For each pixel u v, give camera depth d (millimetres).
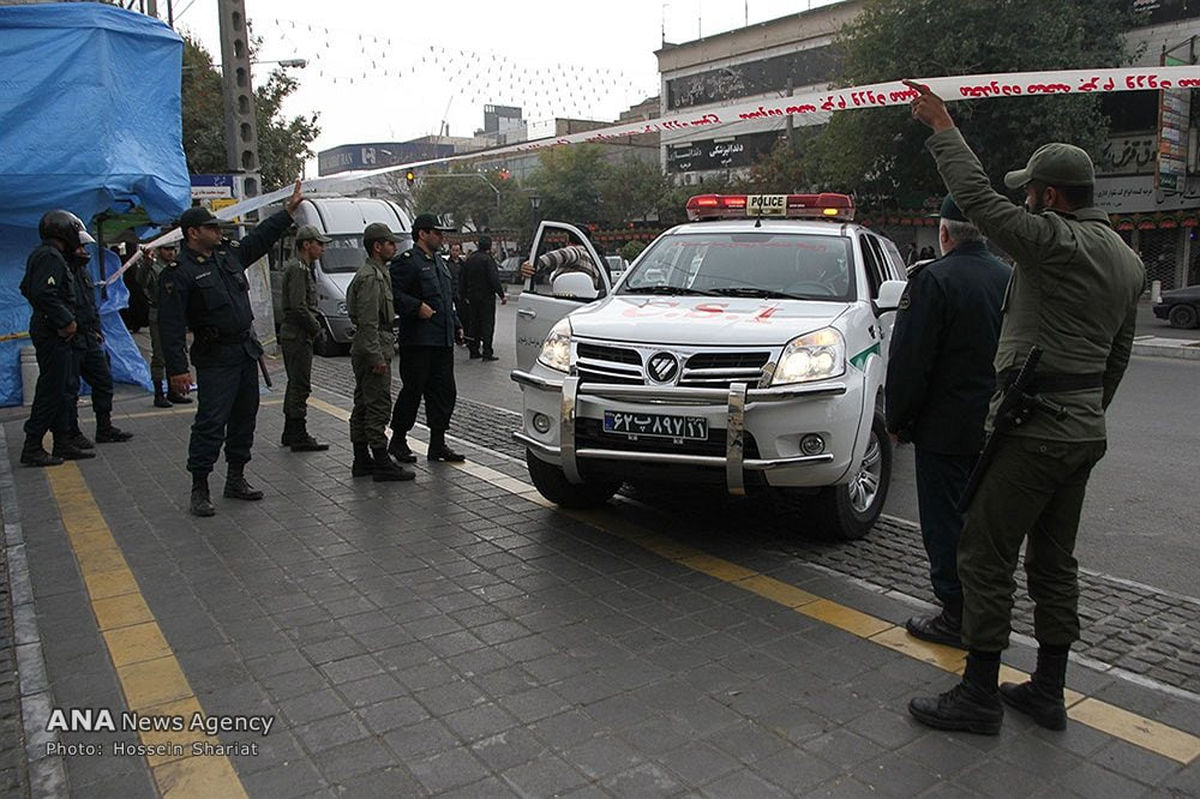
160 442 7980
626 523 5629
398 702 3404
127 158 9336
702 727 3234
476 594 4461
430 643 3910
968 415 3656
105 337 10680
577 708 3361
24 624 4121
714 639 3961
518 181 55312
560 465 5066
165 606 4320
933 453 3764
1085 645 3932
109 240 12844
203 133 21062
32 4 9273
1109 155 24516
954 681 3596
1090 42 23750
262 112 22312
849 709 3373
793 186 29453
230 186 13141
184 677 3607
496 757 3037
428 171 52812
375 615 4211
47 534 5402
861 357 5004
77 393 7391
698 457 4648
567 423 4875
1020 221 2920
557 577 4695
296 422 7590
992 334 3605
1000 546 3162
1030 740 3176
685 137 40000
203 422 5766
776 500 6129
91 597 4434
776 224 6375
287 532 5438
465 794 2832
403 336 6844
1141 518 5922
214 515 5766
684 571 4797
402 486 6492
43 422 7070
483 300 13727
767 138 36594
